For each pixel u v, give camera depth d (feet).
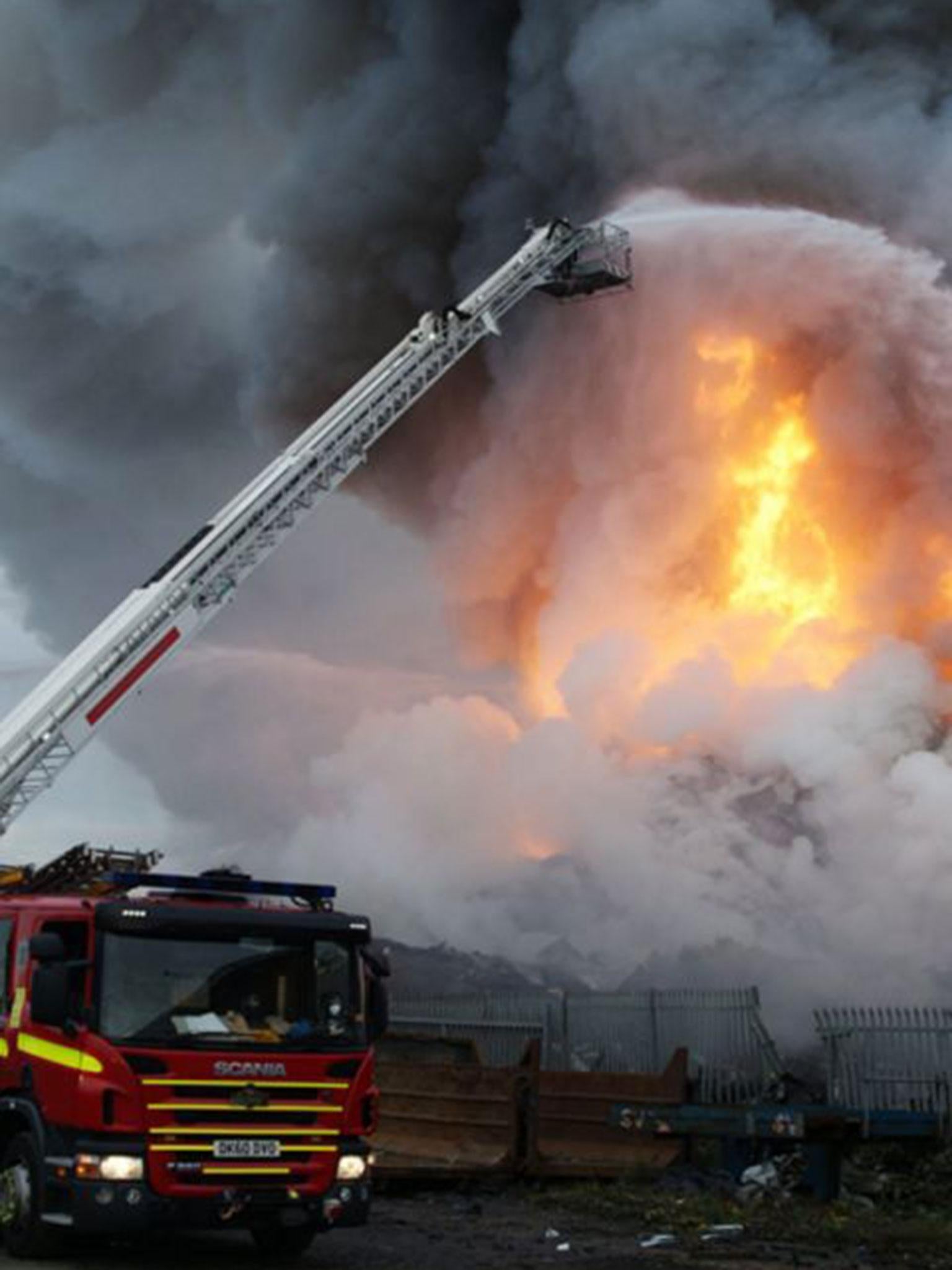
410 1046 69.21
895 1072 56.39
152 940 41.68
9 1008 43.47
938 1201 53.06
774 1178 56.03
